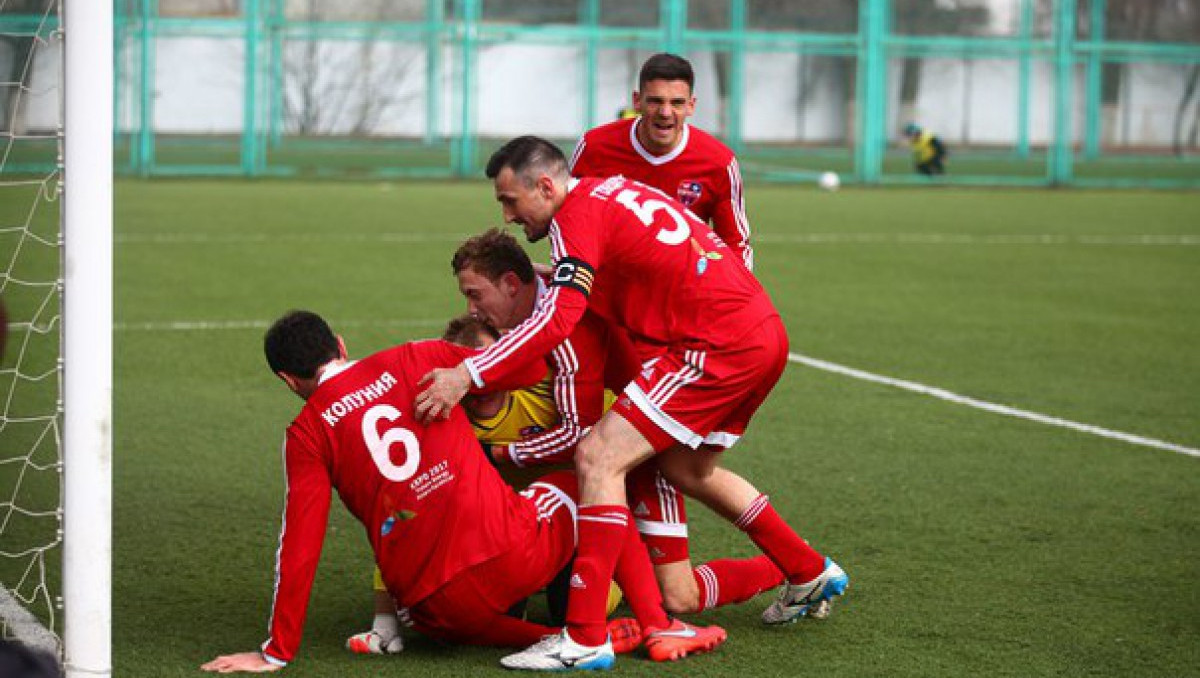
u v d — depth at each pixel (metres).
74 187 6.93
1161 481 12.46
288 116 58.88
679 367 8.12
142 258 26.75
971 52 52.75
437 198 42.09
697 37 53.59
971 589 9.51
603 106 62.31
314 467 7.91
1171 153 62.91
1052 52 53.25
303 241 30.05
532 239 8.51
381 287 23.73
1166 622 8.91
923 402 15.62
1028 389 16.45
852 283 25.56
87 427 7.04
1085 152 61.34
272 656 7.86
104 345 7.04
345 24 51.75
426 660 8.10
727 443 8.42
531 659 7.84
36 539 10.05
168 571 9.66
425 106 59.69
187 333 19.02
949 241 32.97
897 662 8.16
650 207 8.30
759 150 63.56
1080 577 9.80
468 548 7.88
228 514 11.03
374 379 7.98
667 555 8.57
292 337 7.95
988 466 12.90
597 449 8.04
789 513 11.30
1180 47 54.06
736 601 8.88
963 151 63.25
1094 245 32.59
